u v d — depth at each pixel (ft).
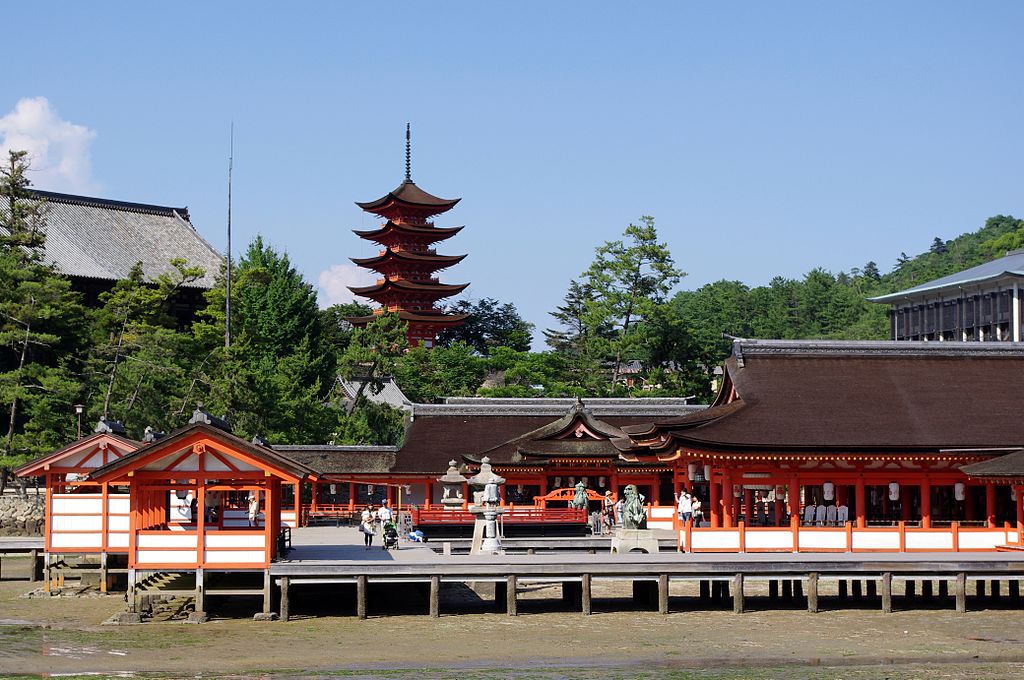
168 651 141.59
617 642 148.36
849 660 137.90
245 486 171.01
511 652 142.00
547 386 469.57
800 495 217.77
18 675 127.95
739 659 138.31
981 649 144.25
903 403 210.59
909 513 210.59
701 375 472.44
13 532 289.33
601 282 485.97
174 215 501.15
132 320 370.53
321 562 166.50
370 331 415.85
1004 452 197.16
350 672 130.62
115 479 159.53
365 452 309.42
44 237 373.40
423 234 581.94
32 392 307.99
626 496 204.74
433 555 181.37
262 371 367.04
